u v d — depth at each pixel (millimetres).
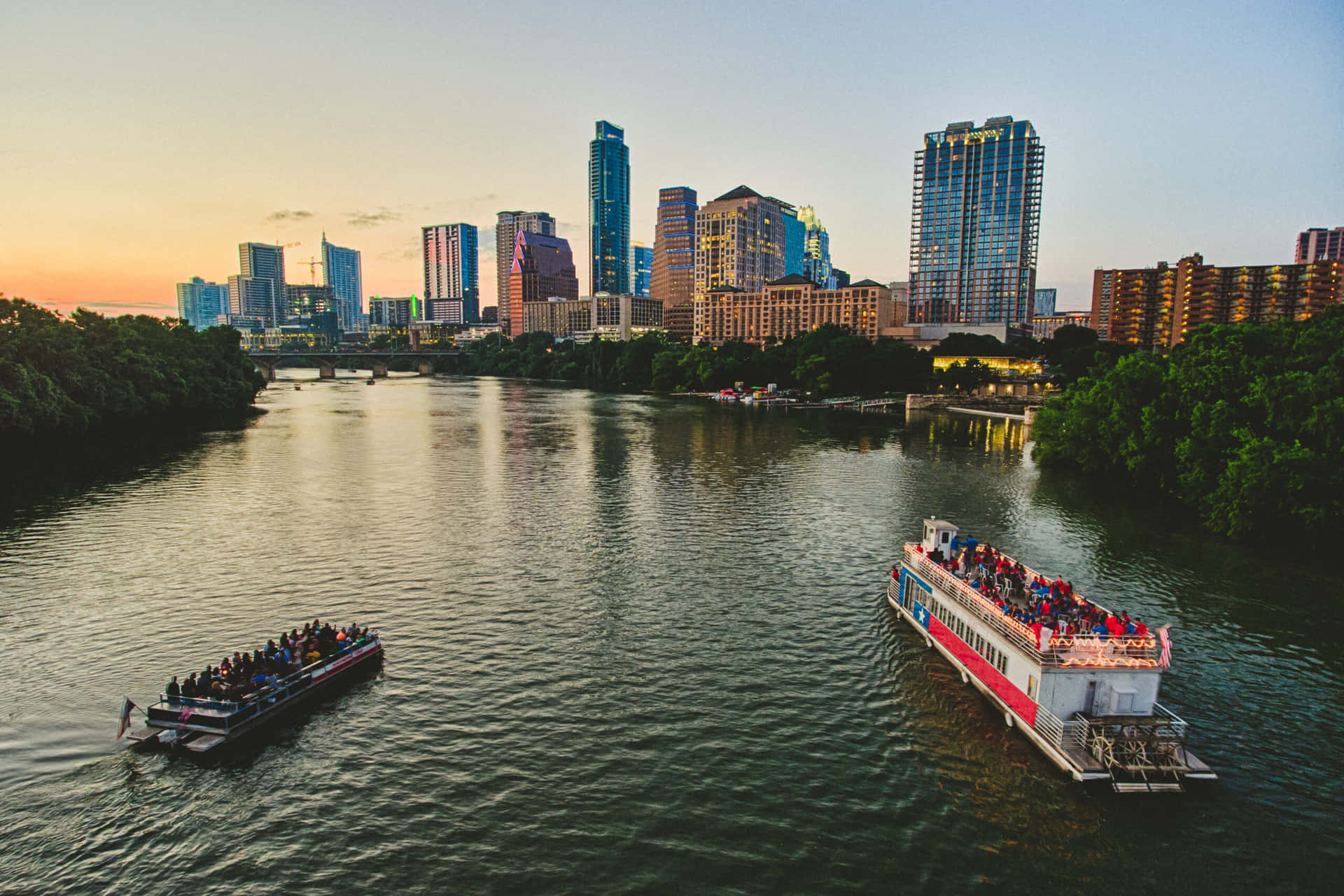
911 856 33969
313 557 73500
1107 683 40969
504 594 64375
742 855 33938
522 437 161125
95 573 68562
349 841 34656
